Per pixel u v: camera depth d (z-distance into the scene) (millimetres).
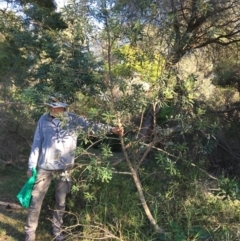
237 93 8234
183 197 5473
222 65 7707
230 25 6184
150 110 5141
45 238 5254
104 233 4918
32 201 5004
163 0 4480
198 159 6016
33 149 5020
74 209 5395
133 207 5094
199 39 6000
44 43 6191
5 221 5871
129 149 4820
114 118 4379
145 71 4379
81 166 4969
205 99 7336
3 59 8227
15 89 8344
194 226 4887
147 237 4766
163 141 4844
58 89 4941
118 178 5590
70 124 4570
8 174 8445
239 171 7082
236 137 7633
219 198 5312
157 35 4336
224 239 4625
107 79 4340
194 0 5051
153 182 5578
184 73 5191
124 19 4250
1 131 8633
